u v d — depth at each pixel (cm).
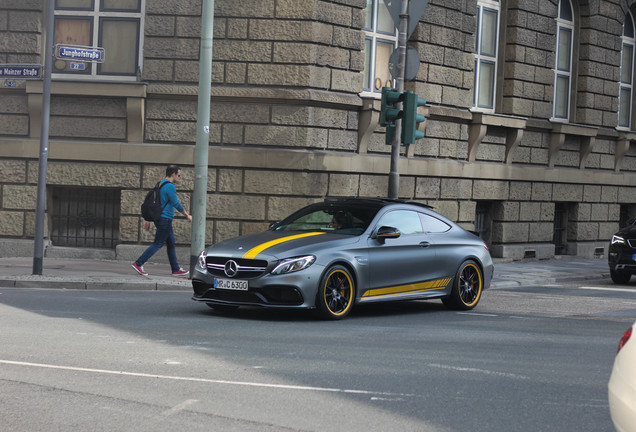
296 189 1764
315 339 936
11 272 1452
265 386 696
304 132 1766
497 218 2255
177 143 1773
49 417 587
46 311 1075
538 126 2319
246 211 1767
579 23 2497
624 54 2694
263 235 1148
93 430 560
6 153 1778
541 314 1264
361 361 816
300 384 708
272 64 1755
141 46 1791
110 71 1800
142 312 1108
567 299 1491
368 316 1171
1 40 1780
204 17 1448
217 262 1091
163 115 1769
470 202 2138
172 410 613
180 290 1405
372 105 1852
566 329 1097
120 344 859
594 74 2512
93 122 1777
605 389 735
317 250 1084
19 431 554
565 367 828
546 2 2336
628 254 1814
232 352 838
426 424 598
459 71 2088
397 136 1477
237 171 1767
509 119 2212
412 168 1969
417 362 821
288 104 1764
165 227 1492
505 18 2273
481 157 2181
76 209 1825
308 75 1752
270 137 1762
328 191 1809
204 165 1468
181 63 1761
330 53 1795
